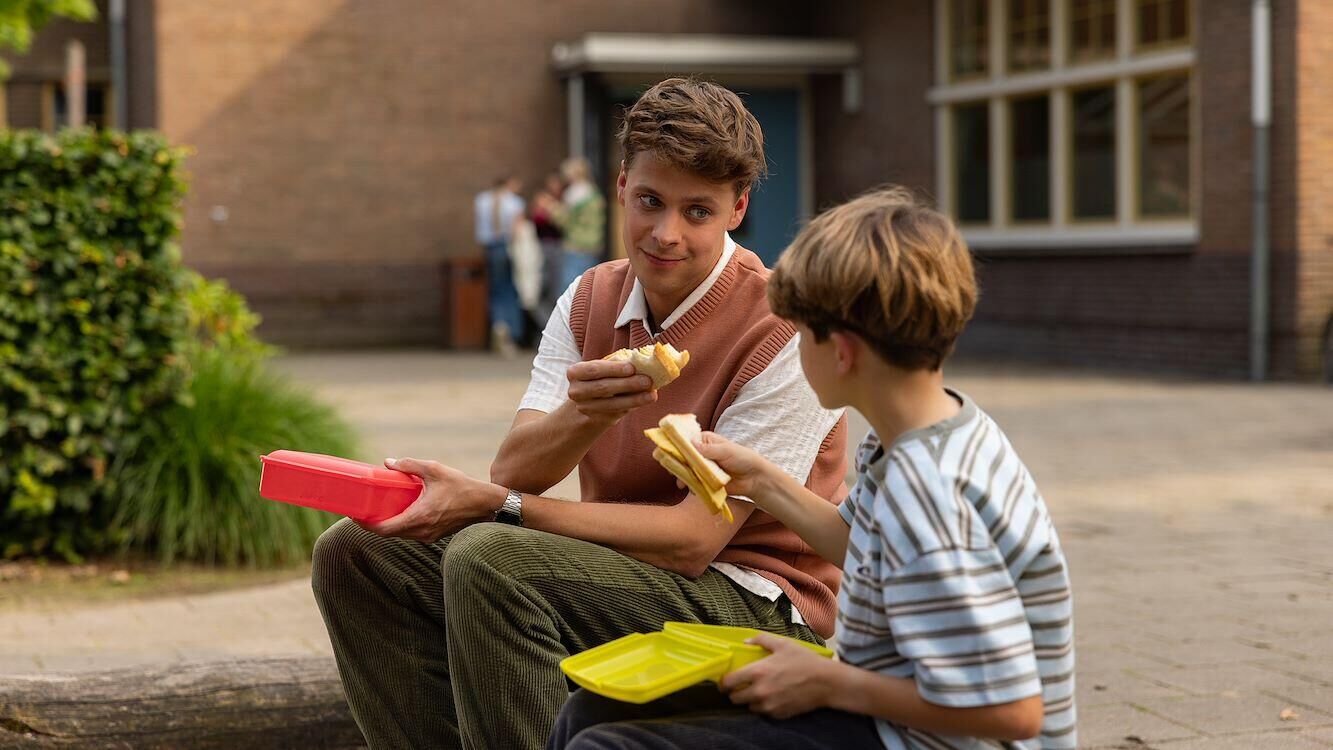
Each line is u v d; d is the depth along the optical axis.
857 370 1.97
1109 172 13.81
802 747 1.97
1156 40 13.22
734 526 2.54
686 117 2.52
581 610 2.49
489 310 16.69
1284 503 6.93
